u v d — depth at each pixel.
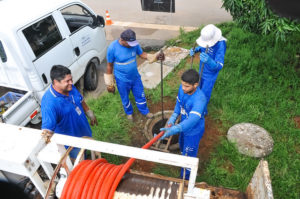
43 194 1.92
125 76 3.67
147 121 4.18
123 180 1.71
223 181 3.18
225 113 4.15
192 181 1.55
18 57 3.41
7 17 3.54
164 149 3.64
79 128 2.87
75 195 1.55
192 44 6.55
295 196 2.97
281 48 5.80
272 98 4.43
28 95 3.53
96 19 5.06
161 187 1.63
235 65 5.34
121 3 10.00
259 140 3.65
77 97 2.72
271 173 3.26
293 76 4.85
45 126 2.43
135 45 3.30
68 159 1.79
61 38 4.11
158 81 5.22
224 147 3.62
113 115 4.31
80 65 4.60
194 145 2.83
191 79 2.26
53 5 4.08
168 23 8.07
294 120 4.07
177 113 2.87
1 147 1.72
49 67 3.86
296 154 3.48
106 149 1.53
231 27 7.14
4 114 3.07
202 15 8.49
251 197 2.07
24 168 1.67
